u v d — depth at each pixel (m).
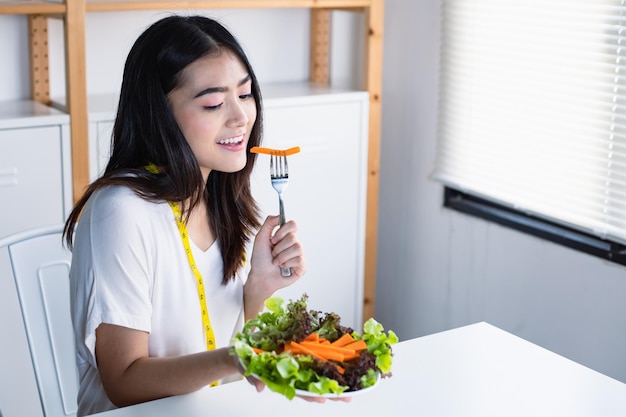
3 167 2.44
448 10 2.97
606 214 2.56
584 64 2.54
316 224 3.00
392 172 3.35
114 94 2.89
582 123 2.57
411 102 3.20
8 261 2.56
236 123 1.61
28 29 2.76
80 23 2.47
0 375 2.60
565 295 2.71
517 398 1.55
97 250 1.55
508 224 2.88
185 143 1.62
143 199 1.59
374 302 3.48
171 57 1.58
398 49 3.23
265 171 2.86
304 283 3.04
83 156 2.54
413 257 3.31
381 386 1.57
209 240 1.74
